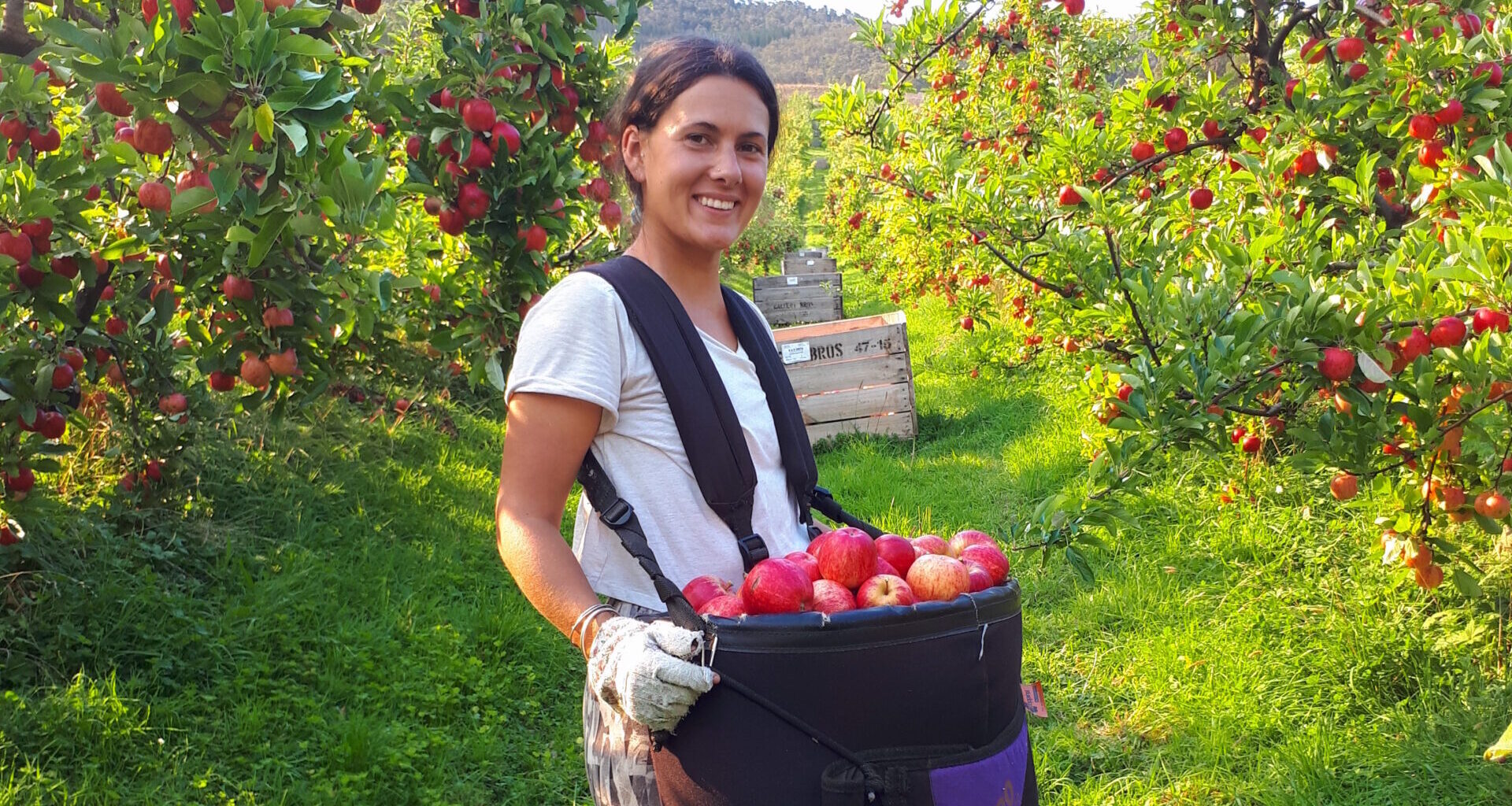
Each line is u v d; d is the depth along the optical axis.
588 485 1.53
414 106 3.57
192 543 4.62
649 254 1.68
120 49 2.57
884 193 8.58
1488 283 2.71
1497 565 3.96
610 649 1.37
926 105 8.65
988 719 1.45
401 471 6.38
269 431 5.92
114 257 3.49
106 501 4.64
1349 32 4.63
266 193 2.67
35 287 3.32
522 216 3.79
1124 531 5.26
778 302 14.92
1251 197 4.48
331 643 4.18
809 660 1.35
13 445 3.61
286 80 2.52
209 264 3.38
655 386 1.54
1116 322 4.17
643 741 1.48
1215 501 5.27
